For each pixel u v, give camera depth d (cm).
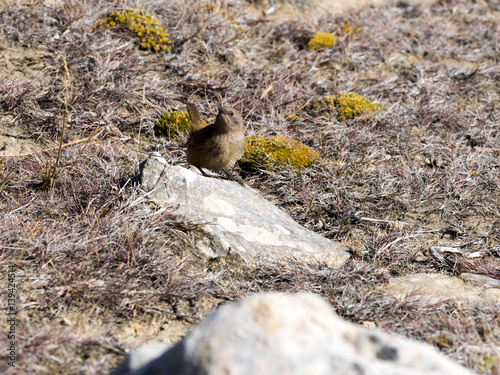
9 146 1042
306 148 1128
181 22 1453
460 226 992
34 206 866
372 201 1050
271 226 916
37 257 752
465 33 1727
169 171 897
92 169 980
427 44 1627
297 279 813
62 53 1267
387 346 469
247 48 1470
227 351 438
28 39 1295
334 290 795
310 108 1304
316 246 905
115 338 654
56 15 1377
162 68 1346
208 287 770
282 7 1742
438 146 1216
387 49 1563
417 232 966
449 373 454
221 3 1598
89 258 766
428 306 750
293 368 430
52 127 1098
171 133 1150
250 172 1103
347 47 1528
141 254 779
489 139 1245
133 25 1378
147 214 850
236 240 862
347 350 457
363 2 1880
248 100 1266
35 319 667
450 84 1476
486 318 713
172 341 668
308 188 1055
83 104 1159
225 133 872
